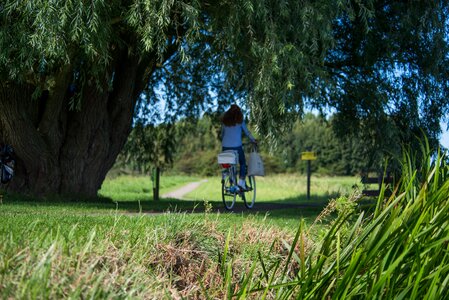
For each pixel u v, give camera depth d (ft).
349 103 45.96
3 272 7.89
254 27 35.27
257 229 15.49
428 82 43.19
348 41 46.09
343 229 10.92
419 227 8.09
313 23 33.12
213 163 308.40
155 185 63.52
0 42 30.83
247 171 39.68
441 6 43.27
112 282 8.77
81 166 44.60
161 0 30.60
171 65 52.70
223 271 11.09
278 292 9.32
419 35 41.75
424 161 9.33
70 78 40.27
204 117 59.41
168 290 10.12
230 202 37.86
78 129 44.32
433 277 7.75
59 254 8.97
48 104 41.96
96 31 28.94
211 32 35.99
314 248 9.62
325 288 8.43
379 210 8.70
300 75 34.37
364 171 45.60
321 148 278.67
